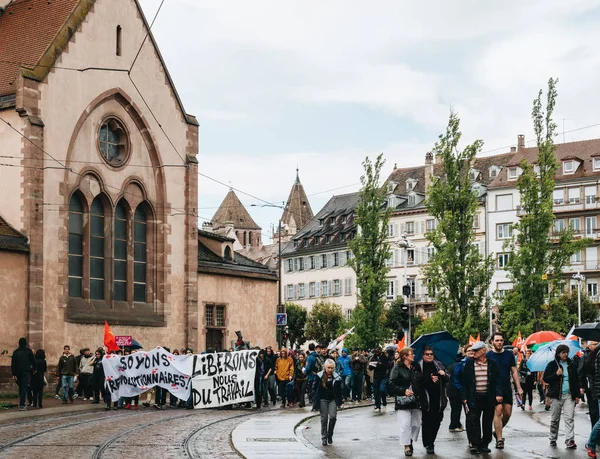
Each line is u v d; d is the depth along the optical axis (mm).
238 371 35344
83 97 45312
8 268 40969
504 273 107938
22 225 42094
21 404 31766
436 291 63250
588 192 103875
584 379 19984
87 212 45625
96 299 46219
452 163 58375
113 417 29109
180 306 50656
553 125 63469
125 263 48031
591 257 102750
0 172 42938
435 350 20672
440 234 57812
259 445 20625
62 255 43531
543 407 36562
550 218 62969
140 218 49375
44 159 42906
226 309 53875
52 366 42562
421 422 19078
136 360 34156
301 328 116812
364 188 66438
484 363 19062
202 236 55594
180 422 27250
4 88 43969
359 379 39031
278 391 37906
